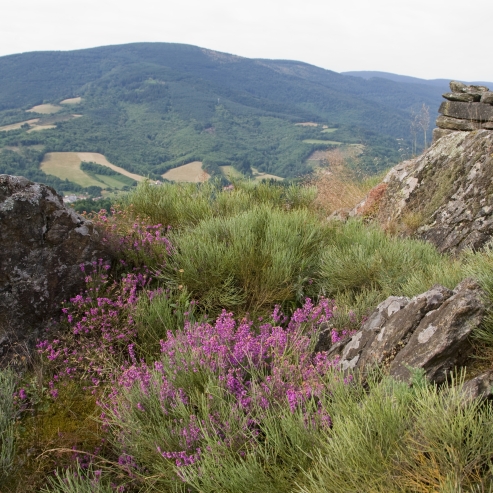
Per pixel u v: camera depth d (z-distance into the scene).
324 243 5.54
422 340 2.55
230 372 2.72
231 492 2.02
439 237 5.94
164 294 3.98
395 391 2.12
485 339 2.48
